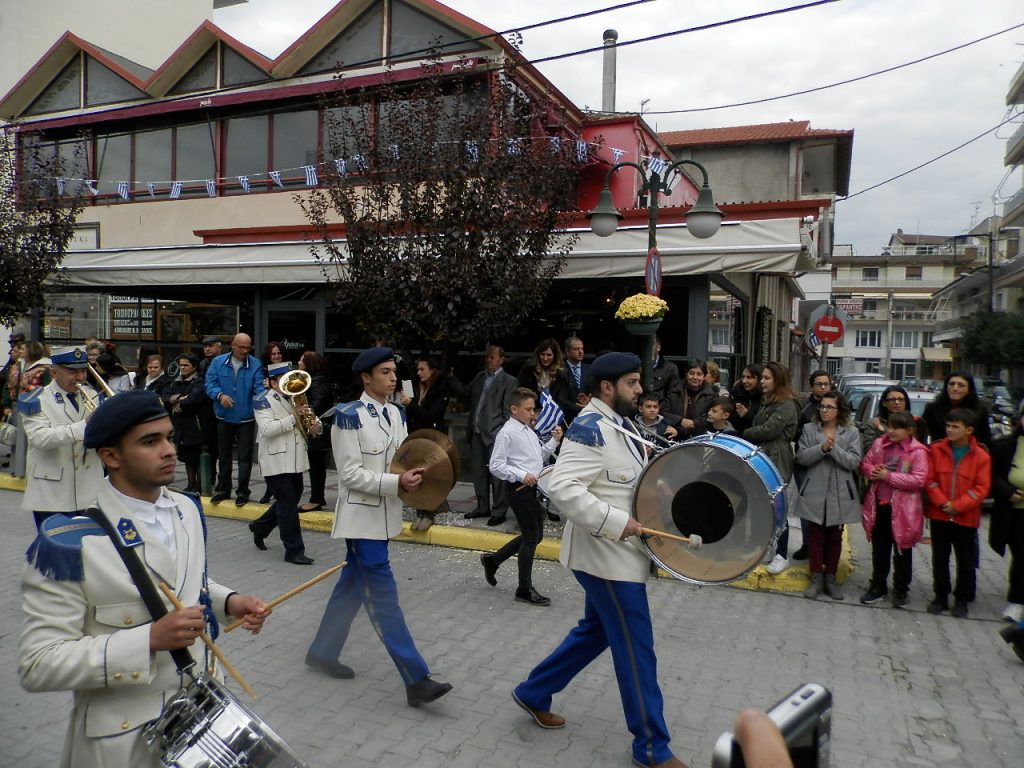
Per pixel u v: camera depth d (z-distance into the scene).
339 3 14.15
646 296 7.41
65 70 17.20
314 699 4.50
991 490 5.89
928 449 6.20
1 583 6.52
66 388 5.93
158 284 11.54
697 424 7.89
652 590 6.65
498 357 8.57
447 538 7.92
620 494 3.84
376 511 4.61
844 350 67.94
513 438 6.11
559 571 7.13
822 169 28.58
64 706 4.43
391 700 4.50
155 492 2.35
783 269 8.47
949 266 66.56
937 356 61.66
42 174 13.08
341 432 4.64
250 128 15.16
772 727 1.12
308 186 14.32
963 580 6.07
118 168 16.34
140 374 10.41
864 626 5.88
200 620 2.15
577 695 4.63
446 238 7.94
